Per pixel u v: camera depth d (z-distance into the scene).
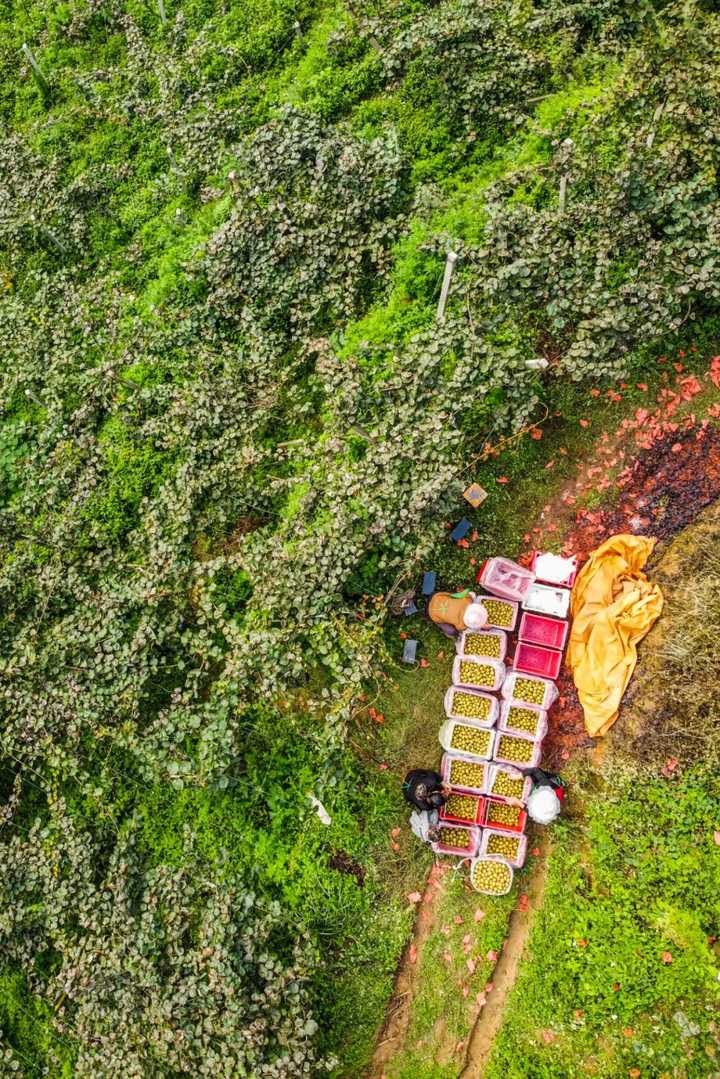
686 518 8.38
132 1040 7.48
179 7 10.13
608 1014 7.71
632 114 8.09
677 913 7.68
